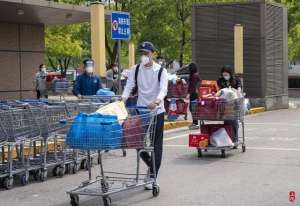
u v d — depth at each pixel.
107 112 8.11
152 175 8.98
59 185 9.95
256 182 9.83
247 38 26.19
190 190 9.24
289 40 37.41
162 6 36.88
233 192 9.06
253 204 8.25
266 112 25.78
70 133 7.86
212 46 26.56
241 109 12.95
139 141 8.41
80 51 45.19
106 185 8.34
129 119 8.26
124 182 8.88
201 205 8.23
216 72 26.52
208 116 12.59
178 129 18.75
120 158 12.72
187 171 10.95
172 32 37.69
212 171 10.93
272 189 9.27
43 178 10.30
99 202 8.57
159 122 8.96
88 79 13.55
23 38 23.52
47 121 10.22
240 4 26.06
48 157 11.05
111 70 22.66
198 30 26.83
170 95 20.11
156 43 37.72
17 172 9.81
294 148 13.94
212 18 26.48
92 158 11.72
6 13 20.20
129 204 8.33
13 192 9.41
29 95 23.89
